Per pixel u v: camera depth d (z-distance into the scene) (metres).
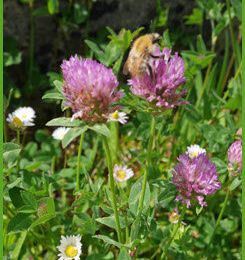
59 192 0.51
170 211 0.44
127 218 0.37
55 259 0.42
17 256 0.40
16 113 0.47
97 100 0.31
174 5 0.62
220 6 0.56
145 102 0.34
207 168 0.36
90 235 0.42
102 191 0.42
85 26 0.61
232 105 0.51
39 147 0.59
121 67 0.54
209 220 0.46
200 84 0.57
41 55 0.62
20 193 0.38
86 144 0.55
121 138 0.57
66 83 0.32
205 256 0.44
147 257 0.46
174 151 0.51
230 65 0.59
